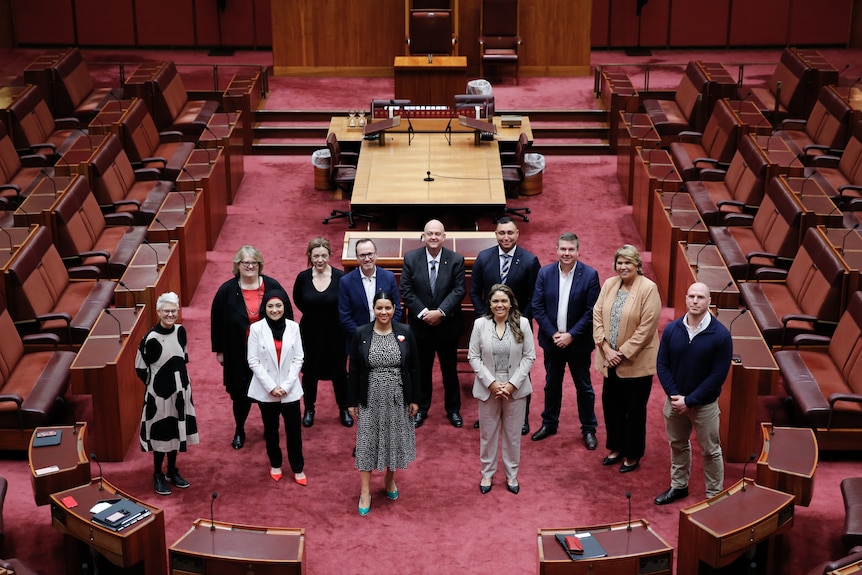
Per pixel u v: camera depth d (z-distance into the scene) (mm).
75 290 10914
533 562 7719
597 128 16922
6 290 10008
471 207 12375
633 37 21594
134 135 14422
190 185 12922
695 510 7301
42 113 15484
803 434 8125
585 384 9031
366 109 17484
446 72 17000
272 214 14227
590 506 8352
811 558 7770
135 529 7121
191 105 16781
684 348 7969
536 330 11234
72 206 11734
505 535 8016
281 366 8391
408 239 10430
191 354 10688
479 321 8234
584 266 8898
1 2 21203
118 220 12453
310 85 19031
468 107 15008
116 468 8844
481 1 19328
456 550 7844
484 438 8398
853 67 20219
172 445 8336
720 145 14461
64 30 21516
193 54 21359
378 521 8172
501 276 9250
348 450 9125
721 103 15078
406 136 14750
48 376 9359
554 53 19594
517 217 14164
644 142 14242
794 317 10094
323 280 9188
